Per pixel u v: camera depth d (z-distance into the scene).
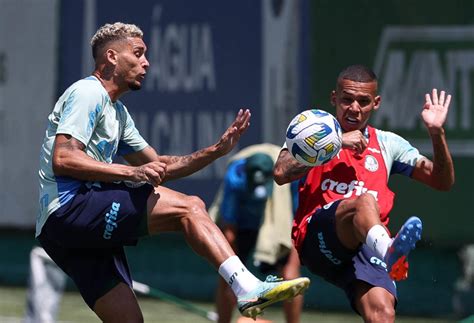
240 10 43.56
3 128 47.53
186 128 44.50
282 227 34.03
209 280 44.78
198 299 44.88
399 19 41.34
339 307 42.88
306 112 23.19
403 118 41.25
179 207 22.53
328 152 22.81
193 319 40.72
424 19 41.09
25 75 47.12
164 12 44.78
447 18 40.88
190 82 44.41
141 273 45.84
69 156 22.23
